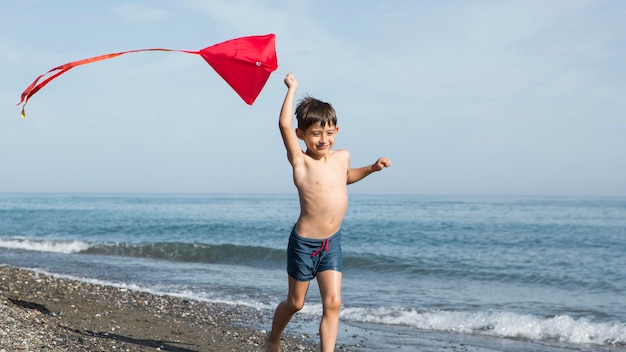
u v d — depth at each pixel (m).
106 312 6.70
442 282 12.06
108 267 13.28
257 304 8.87
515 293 10.60
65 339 4.94
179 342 5.69
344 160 4.32
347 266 14.06
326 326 4.04
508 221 36.38
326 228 4.09
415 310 8.53
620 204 89.94
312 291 9.91
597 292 10.87
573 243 21.78
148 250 16.66
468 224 33.00
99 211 50.28
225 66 4.48
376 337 6.91
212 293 9.87
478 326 7.52
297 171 4.13
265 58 4.48
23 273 8.84
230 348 5.68
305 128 4.11
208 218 38.47
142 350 5.11
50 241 19.19
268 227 29.30
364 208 64.88
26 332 4.86
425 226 31.16
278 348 4.61
